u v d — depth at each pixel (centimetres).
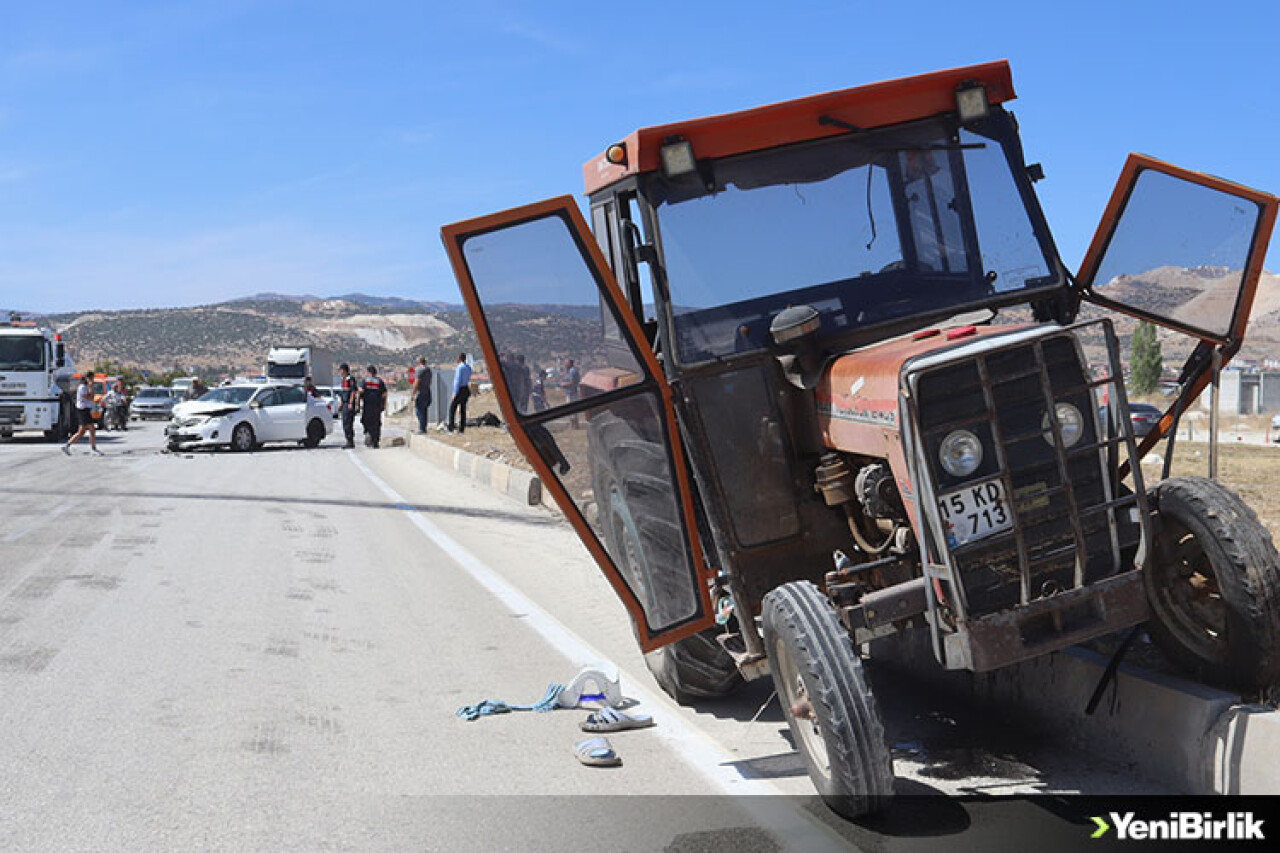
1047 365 464
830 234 575
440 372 4103
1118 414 470
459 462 2375
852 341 564
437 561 1205
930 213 582
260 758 584
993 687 618
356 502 1789
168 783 548
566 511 589
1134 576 470
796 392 566
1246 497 1123
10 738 614
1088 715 547
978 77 583
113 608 948
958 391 458
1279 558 481
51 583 1055
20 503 1741
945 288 577
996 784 518
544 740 614
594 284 557
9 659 777
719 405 561
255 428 3228
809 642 470
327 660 787
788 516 563
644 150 567
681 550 568
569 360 578
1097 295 582
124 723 641
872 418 495
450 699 695
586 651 812
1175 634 520
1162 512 513
